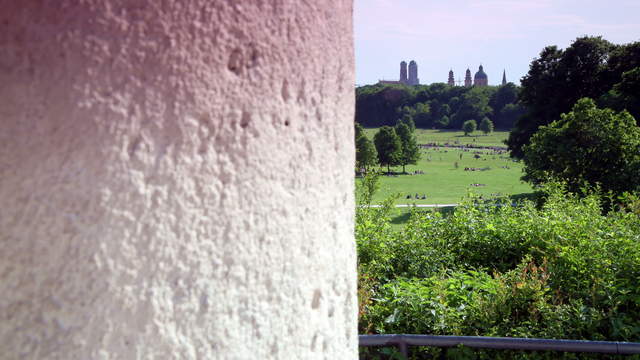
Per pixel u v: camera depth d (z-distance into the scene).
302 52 0.95
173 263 0.80
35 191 0.74
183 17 0.79
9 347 0.73
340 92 1.09
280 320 0.93
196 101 0.81
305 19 0.96
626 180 25.75
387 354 3.90
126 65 0.76
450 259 6.48
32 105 0.73
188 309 0.81
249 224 0.88
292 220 0.95
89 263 0.75
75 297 0.75
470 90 167.50
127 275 0.77
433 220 7.19
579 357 4.25
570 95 43.00
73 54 0.74
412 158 83.38
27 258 0.73
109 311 0.76
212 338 0.84
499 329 4.37
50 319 0.74
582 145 27.02
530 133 42.44
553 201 7.93
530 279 4.93
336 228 1.08
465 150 124.00
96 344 0.76
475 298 4.72
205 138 0.83
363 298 4.79
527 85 44.38
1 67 0.72
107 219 0.76
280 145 0.92
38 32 0.73
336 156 1.08
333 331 1.07
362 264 5.80
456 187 61.31
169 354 0.80
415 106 170.12
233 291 0.86
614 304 4.69
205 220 0.83
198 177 0.82
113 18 0.75
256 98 0.88
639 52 42.38
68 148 0.74
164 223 0.79
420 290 4.72
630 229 5.89
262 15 0.88
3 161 0.73
